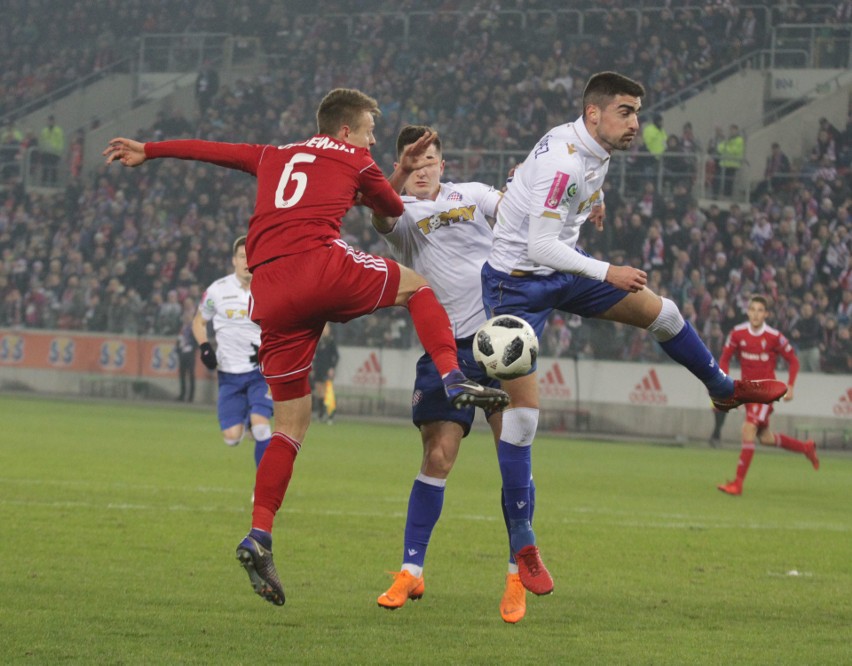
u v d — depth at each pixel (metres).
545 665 9.40
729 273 49.69
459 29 66.31
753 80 60.12
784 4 60.91
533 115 60.78
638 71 61.72
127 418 43.09
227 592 12.17
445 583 13.40
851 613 12.16
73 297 58.66
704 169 54.25
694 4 62.41
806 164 54.50
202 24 74.31
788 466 36.44
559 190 10.82
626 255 51.12
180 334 55.28
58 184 69.19
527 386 11.31
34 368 58.97
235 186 62.72
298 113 67.12
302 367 10.17
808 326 45.62
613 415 48.12
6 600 11.23
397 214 10.70
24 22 78.31
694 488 27.16
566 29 64.81
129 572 13.03
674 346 11.77
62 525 16.41
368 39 68.69
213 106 68.62
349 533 17.00
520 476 11.29
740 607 12.38
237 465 27.16
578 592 13.09
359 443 36.94
